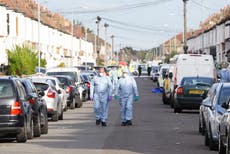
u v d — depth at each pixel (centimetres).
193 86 5256
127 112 4125
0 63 9319
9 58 8756
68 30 17138
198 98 5238
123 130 3794
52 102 4491
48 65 13312
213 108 2852
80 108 6203
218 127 2702
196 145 2991
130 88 4112
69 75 6631
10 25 9981
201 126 3481
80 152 2712
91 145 2995
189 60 5956
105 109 4156
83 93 7262
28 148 2881
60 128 3997
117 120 4612
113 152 2708
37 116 3434
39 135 3453
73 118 4888
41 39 12838
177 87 5400
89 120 4662
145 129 3847
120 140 3222
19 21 10706
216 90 2983
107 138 3328
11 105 3073
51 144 3053
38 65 9075
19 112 3084
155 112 5469
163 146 2942
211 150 2791
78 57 17125
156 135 3475
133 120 4575
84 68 11425
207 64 5966
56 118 4566
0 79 3120
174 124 4206
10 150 2803
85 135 3509
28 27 11575
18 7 11069
